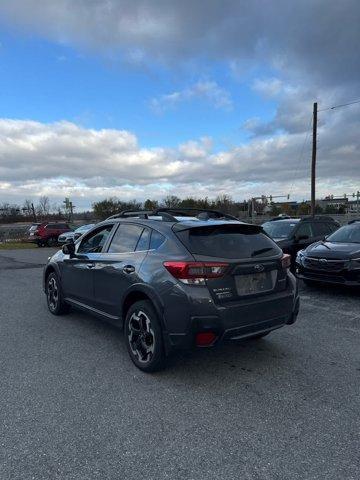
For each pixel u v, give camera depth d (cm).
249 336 415
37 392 384
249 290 418
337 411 347
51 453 286
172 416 339
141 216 516
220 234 433
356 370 438
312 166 3097
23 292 893
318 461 277
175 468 270
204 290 388
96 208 6506
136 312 440
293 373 430
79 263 570
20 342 531
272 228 1173
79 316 662
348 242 898
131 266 454
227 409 351
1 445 296
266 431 315
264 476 262
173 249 417
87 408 352
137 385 400
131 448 293
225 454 286
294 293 464
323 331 582
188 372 432
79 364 454
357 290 882
